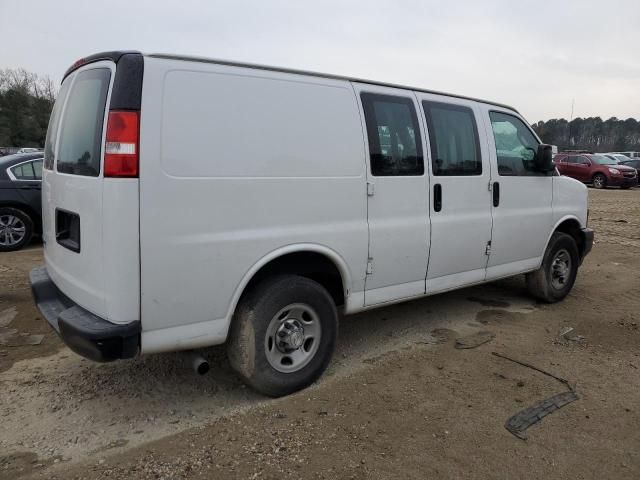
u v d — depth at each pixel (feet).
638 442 9.96
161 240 9.27
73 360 13.28
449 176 14.29
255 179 10.35
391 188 12.84
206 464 9.00
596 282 22.09
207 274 9.89
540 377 12.64
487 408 11.06
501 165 15.93
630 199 59.57
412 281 13.82
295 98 11.06
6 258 24.21
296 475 8.74
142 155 8.95
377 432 10.06
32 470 8.80
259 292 10.78
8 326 15.55
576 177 80.07
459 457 9.32
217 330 10.28
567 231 19.77
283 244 10.88
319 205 11.44
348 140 11.92
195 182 9.55
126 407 10.99
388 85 13.15
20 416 10.55
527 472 8.98
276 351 11.23
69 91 11.30
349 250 12.09
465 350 14.26
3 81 208.03
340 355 13.87
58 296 11.28
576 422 10.61
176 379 12.28
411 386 12.03
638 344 14.97
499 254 16.16
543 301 18.74
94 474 8.70
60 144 11.16
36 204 26.43
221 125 9.90
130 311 9.14
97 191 9.04
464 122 14.93
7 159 26.12
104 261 9.09
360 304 12.69
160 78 9.24
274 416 10.62
